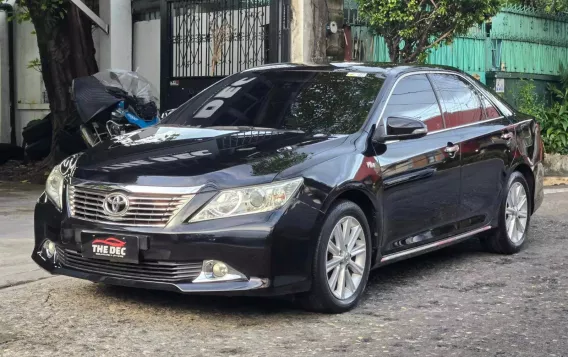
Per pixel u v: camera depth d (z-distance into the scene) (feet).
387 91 21.07
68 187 18.30
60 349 15.78
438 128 22.25
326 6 38.40
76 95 37.35
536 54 51.24
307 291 17.65
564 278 22.18
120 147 19.53
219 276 16.75
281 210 16.94
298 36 37.52
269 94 21.98
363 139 19.52
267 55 39.42
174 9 43.37
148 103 37.78
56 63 46.21
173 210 16.87
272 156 17.89
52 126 47.93
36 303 19.13
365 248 18.98
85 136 37.91
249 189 16.92
